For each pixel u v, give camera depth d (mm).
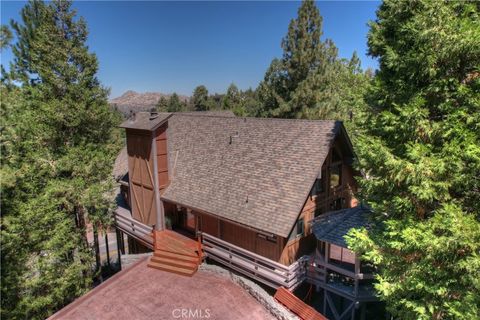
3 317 13195
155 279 15789
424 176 10375
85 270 18531
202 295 14508
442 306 10727
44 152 16750
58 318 13156
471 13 10719
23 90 17203
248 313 13320
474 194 10805
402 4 11680
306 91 33531
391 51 11680
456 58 10258
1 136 13266
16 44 19312
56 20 17656
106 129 19906
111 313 13383
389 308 12008
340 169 19562
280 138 18203
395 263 11680
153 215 20094
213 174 18766
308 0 34156
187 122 24391
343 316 15164
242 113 55750
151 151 19078
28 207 13805
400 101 11875
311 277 15586
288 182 15617
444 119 11039
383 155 11398
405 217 11516
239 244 17109
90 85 18875
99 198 18109
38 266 14312
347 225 14781
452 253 10188
